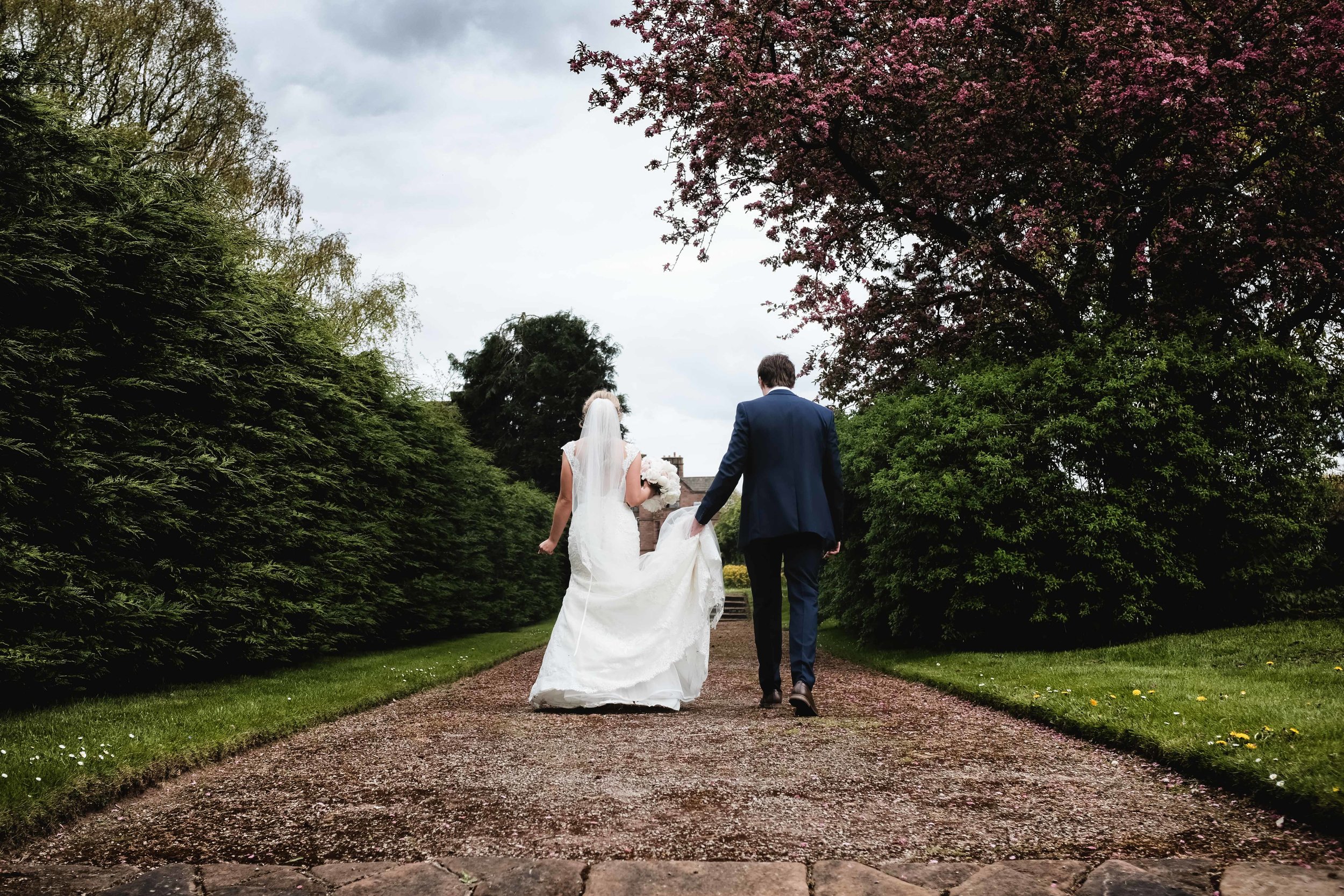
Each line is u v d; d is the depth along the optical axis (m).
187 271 6.50
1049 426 7.86
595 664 4.81
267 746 3.93
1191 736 3.15
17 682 5.05
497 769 3.29
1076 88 8.62
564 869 2.12
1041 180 9.16
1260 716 3.37
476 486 15.89
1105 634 8.25
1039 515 7.99
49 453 5.18
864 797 2.78
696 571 5.07
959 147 8.93
